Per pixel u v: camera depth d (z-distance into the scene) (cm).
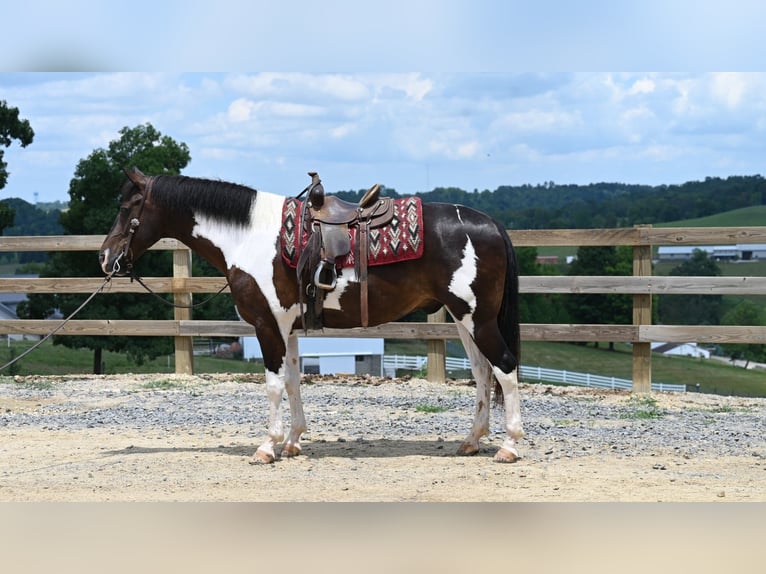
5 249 1149
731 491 592
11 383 1145
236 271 666
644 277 1032
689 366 4641
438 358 1109
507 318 661
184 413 910
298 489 596
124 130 2958
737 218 6519
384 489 595
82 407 955
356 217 651
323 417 884
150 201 682
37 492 596
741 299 5531
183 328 1155
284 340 675
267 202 670
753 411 932
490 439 769
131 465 671
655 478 626
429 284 651
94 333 1162
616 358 4425
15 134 2725
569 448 728
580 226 6662
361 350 2669
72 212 2858
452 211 656
